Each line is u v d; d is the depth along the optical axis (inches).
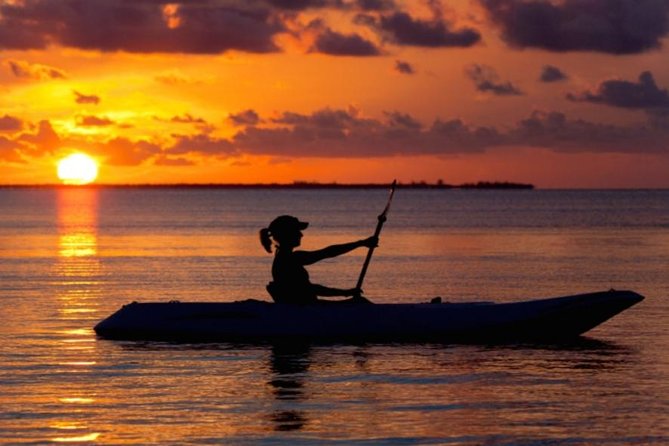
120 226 3671.3
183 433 494.6
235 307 818.8
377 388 608.1
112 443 476.1
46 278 1445.6
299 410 545.6
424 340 792.9
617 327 874.1
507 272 1519.4
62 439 484.4
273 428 503.8
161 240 2608.3
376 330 797.2
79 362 703.7
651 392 592.1
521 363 693.9
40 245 2372.0
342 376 647.1
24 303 1103.6
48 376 652.7
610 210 6343.5
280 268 818.8
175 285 1326.3
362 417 528.1
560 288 1270.9
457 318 802.8
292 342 786.2
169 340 799.7
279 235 821.9
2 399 579.2
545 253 1995.6
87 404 563.8
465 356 722.8
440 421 518.0
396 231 3174.2
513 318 794.2
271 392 596.7
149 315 831.1
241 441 479.2
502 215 5167.3
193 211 6220.5
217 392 597.3
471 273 1501.0
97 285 1328.7
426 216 5034.5
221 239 2657.5
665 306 1042.1
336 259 1839.3
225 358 717.3
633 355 726.5
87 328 882.8
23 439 484.4
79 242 2511.1
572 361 701.3
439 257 1878.7
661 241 2487.7
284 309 811.4
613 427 504.1
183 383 626.2
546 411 540.4
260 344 779.4
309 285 824.9
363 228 3467.0
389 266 1657.2
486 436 487.8
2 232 3154.5
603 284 1323.8
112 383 627.8
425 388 606.9
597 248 2174.0
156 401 571.2
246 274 1502.2
